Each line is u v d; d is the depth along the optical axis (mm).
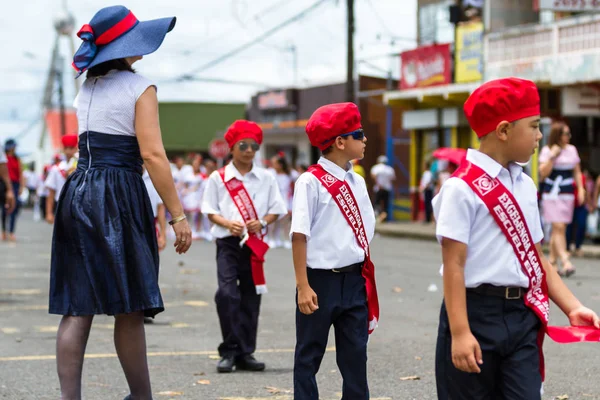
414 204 29109
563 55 20797
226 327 7020
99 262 4453
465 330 3719
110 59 4535
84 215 4461
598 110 21094
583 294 11320
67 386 4453
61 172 12680
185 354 7734
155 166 4500
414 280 13391
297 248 5055
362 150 5207
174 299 11273
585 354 7625
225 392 6293
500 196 3789
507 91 3750
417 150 28969
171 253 18250
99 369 7023
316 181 5125
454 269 3756
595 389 6359
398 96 27891
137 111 4539
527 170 20719
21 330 8805
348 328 5109
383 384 6520
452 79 26141
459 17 25781
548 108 22359
